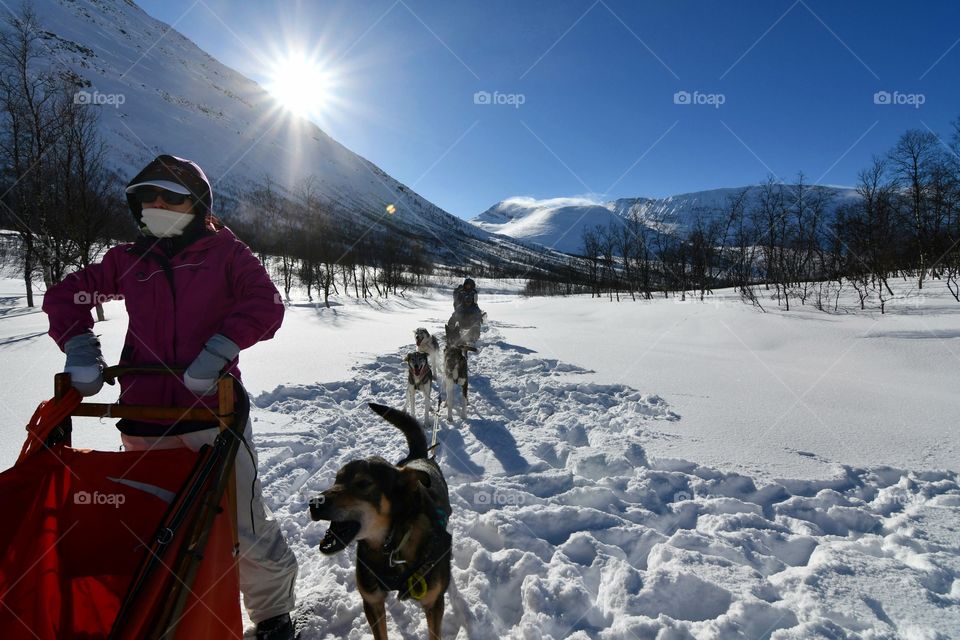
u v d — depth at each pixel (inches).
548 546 155.3
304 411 293.0
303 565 149.2
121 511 83.4
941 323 504.4
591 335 676.1
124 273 96.0
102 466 85.6
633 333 690.2
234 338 85.5
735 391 333.1
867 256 930.7
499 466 222.1
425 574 110.0
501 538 158.6
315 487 197.9
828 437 240.5
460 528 167.2
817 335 526.3
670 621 118.4
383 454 237.8
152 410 88.1
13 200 728.3
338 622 123.6
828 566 136.9
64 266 742.5
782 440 238.5
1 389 295.3
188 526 72.8
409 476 110.7
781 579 134.6
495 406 324.2
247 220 2933.1
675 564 141.1
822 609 120.6
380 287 2230.6
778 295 862.5
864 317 592.4
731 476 197.6
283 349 498.6
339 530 100.4
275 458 221.5
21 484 78.1
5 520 73.2
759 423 264.5
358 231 5221.5
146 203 92.4
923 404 286.4
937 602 122.7
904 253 1037.8
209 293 95.3
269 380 357.7
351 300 1632.6
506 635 123.3
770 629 119.0
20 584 65.4
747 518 168.1
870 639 111.6
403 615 128.8
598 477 213.9
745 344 548.1
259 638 109.7
